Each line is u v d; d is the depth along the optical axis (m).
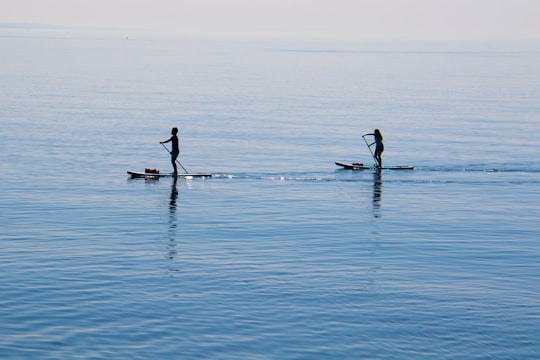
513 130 64.56
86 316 20.08
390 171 43.97
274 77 133.38
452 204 35.25
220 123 66.38
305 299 21.69
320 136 58.81
